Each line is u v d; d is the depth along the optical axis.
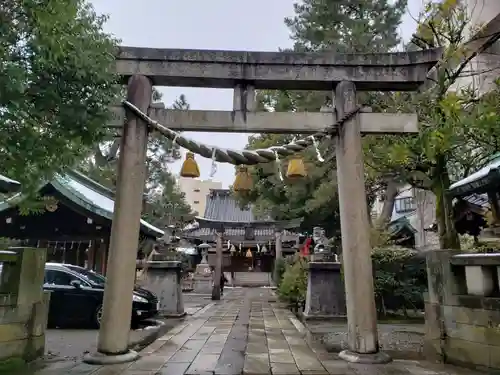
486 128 5.94
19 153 4.57
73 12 4.17
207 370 5.60
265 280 35.91
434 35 7.90
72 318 9.95
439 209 8.02
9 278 5.89
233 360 6.28
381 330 9.61
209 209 32.84
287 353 6.84
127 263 6.17
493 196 7.07
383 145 9.02
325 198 14.71
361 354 6.05
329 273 12.05
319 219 17.28
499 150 6.65
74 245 13.62
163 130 6.45
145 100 6.67
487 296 5.50
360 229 6.39
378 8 14.09
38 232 12.93
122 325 6.04
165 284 12.77
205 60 6.74
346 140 6.64
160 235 12.74
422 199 16.95
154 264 12.95
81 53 4.53
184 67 6.74
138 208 6.38
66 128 4.78
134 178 6.40
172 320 11.80
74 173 14.11
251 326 10.46
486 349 5.41
